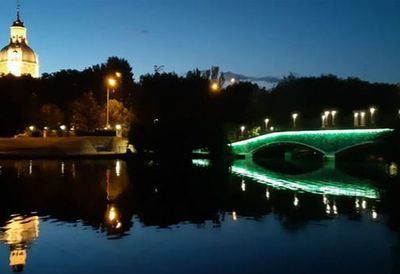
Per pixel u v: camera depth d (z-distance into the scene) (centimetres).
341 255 2628
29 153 9600
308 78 14275
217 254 2641
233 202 4356
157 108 10838
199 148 10112
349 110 13488
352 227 3291
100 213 3781
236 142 10831
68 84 13150
